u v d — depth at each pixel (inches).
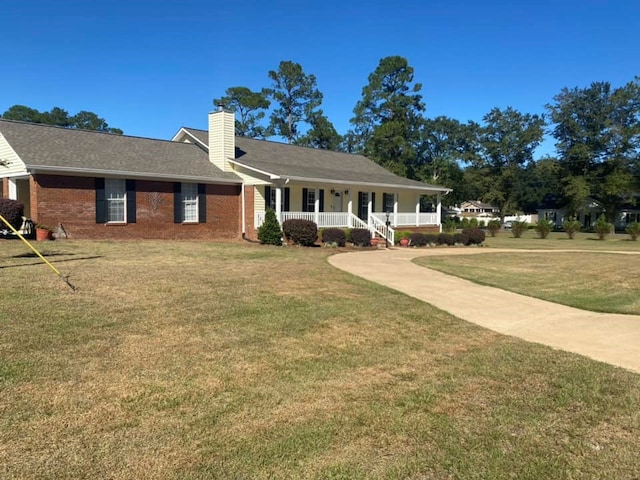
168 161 787.4
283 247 693.3
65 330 219.0
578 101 2096.5
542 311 324.2
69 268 381.4
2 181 703.1
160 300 285.1
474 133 2482.8
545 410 161.2
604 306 344.5
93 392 158.9
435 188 1102.4
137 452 124.7
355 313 285.9
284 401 160.2
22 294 280.1
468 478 119.4
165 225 745.0
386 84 1823.3
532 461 128.3
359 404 160.4
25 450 123.2
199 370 183.3
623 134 1977.1
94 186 661.9
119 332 221.8
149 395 159.2
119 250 528.1
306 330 245.0
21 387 159.3
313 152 1111.6
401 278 433.1
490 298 362.6
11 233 602.5
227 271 407.2
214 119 850.1
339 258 574.6
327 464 123.1
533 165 2511.1
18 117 2379.4
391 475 119.3
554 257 697.6
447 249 828.0
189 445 129.4
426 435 140.7
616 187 1962.4
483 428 146.6
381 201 1085.8
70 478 112.3
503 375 194.5
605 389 181.2
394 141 1739.7
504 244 1053.2
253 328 241.9
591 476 122.0
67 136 735.1
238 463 121.9
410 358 212.5
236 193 847.7
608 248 956.6
